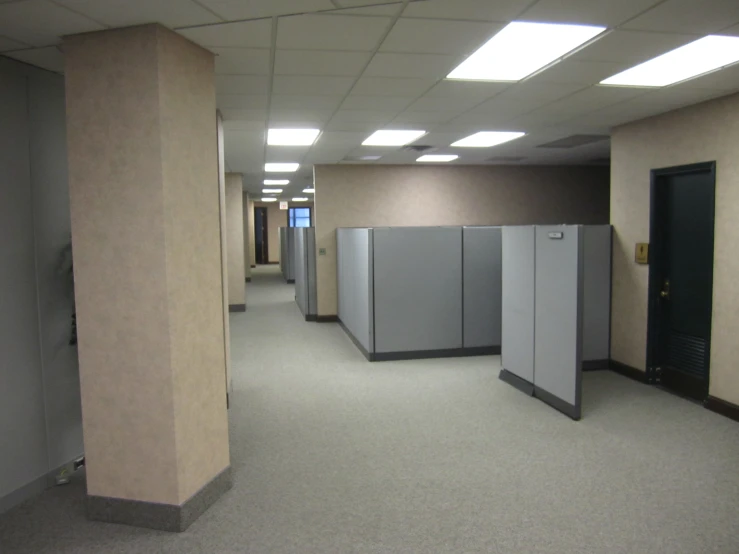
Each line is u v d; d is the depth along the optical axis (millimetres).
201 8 2152
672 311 4578
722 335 3957
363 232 5855
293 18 2318
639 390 4578
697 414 3971
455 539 2387
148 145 2330
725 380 3941
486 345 5859
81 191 2426
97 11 2133
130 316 2430
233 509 2672
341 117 4543
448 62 3041
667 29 2559
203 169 2678
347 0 2141
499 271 5805
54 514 2648
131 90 2326
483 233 5746
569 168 8594
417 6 2229
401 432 3672
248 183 10914
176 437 2445
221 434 2840
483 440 3514
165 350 2406
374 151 6602
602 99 4004
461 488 2863
